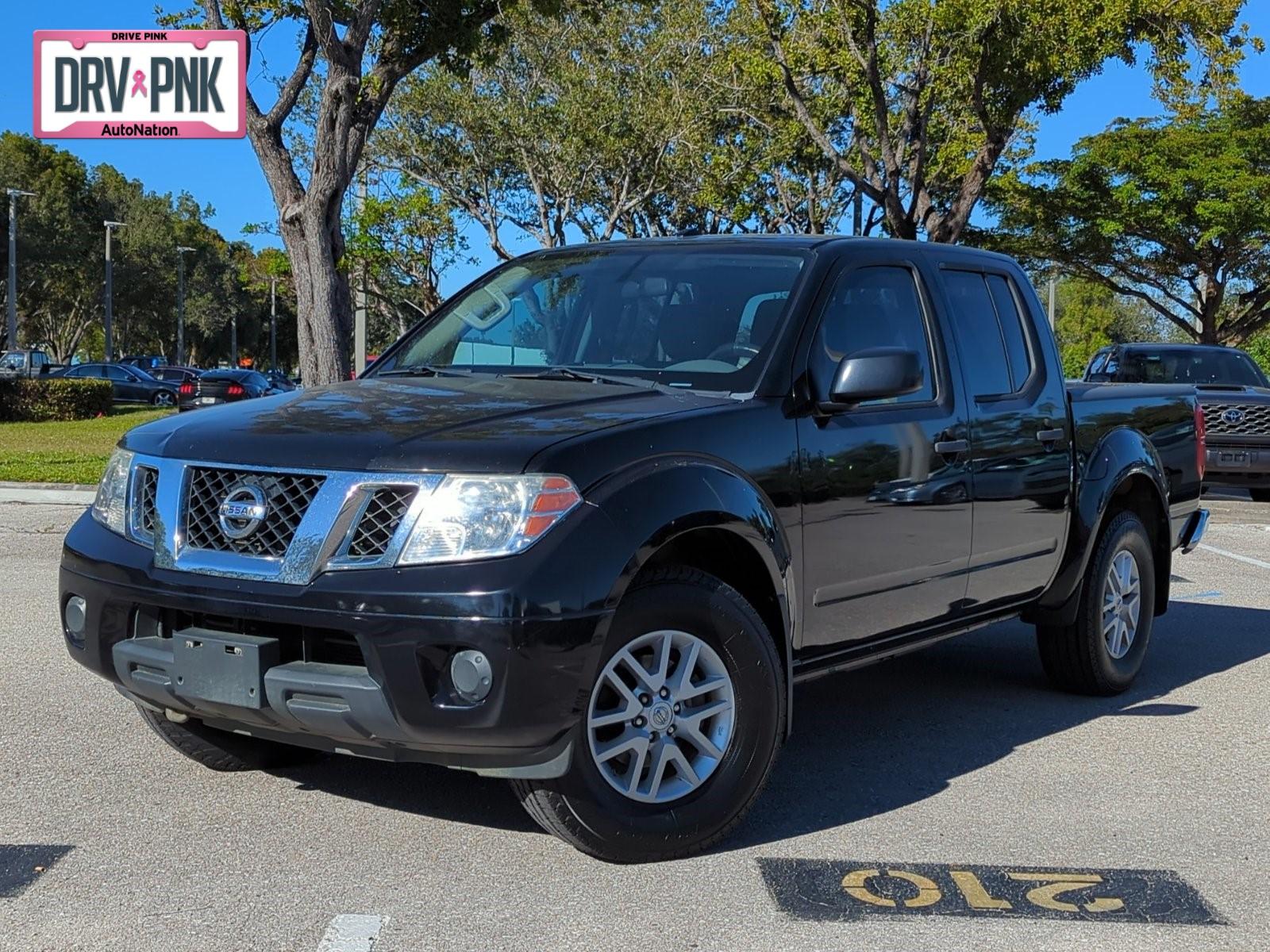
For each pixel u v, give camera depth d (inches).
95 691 227.1
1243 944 132.6
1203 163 1376.7
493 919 134.4
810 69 979.9
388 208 1133.7
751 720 156.2
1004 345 216.1
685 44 1343.5
